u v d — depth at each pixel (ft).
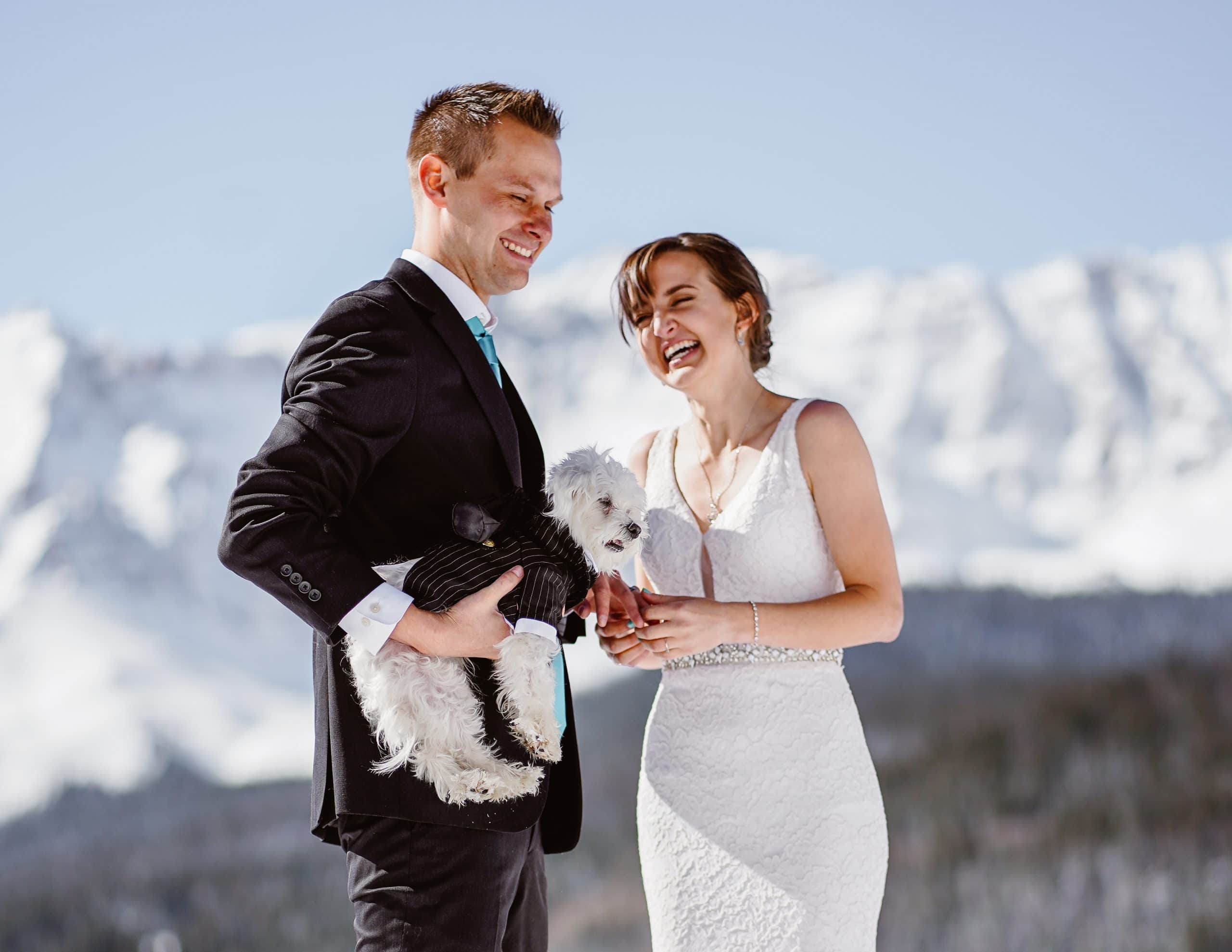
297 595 7.86
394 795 8.24
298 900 99.09
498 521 8.45
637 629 10.10
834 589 11.45
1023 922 57.52
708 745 11.11
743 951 10.73
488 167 9.13
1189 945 52.90
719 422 11.94
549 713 8.28
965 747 85.97
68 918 104.99
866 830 10.92
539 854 9.43
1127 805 68.64
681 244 11.84
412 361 8.39
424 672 8.22
